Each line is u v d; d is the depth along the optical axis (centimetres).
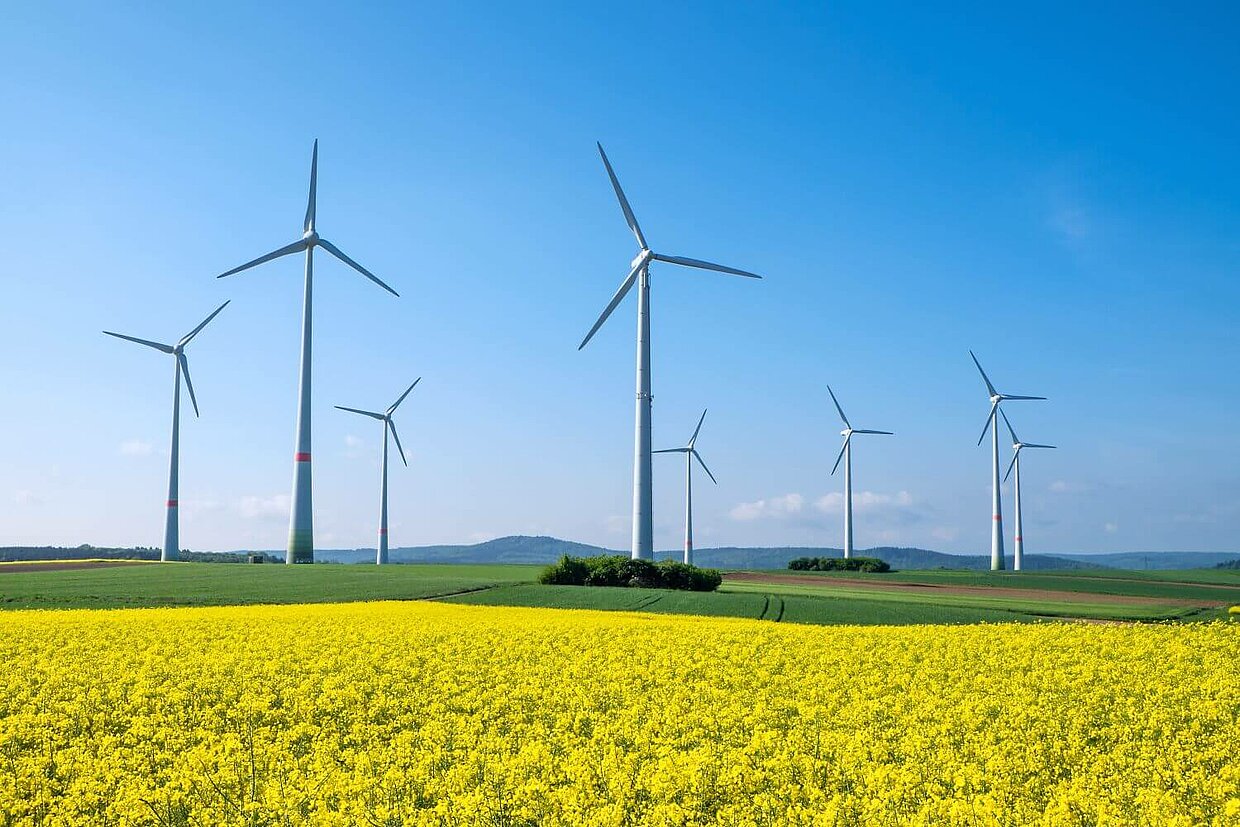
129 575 6550
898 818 980
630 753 1255
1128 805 1035
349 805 1022
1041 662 2181
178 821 1037
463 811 1008
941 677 1994
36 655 2262
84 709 1627
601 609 4431
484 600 4825
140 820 1040
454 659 2222
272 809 1022
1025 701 1662
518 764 1166
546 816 1028
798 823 1010
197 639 2592
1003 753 1286
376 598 4912
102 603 4584
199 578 6209
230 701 1722
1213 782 1120
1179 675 1980
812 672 2058
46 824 1042
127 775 1191
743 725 1505
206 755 1226
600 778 1145
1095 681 1917
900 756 1298
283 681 1909
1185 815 995
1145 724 1493
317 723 1592
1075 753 1316
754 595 5197
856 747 1283
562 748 1348
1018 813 1023
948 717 1509
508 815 1037
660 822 996
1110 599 5556
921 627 3072
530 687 1812
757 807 1059
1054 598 5628
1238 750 1335
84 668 2033
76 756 1288
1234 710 1644
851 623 3919
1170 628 2950
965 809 965
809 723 1511
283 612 3653
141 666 2080
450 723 1503
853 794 1116
